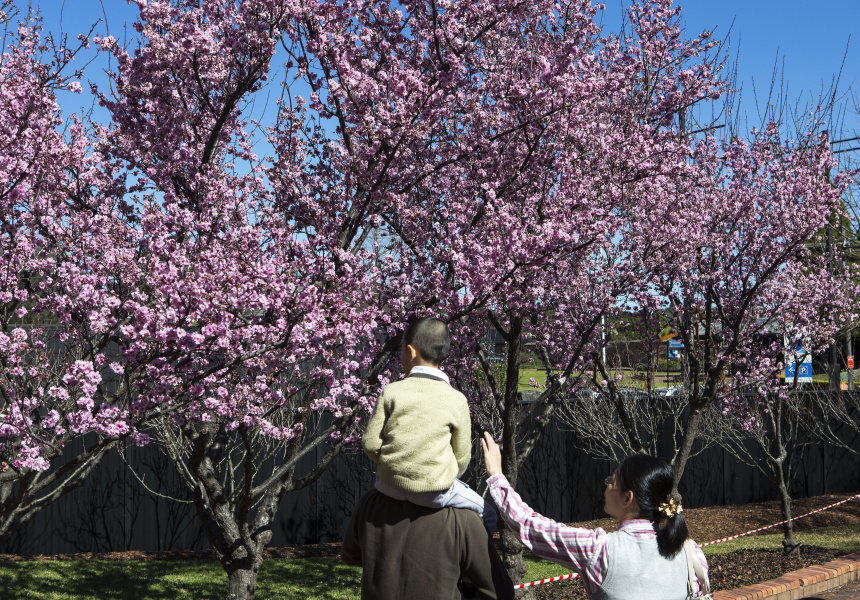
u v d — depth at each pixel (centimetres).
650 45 823
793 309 945
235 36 516
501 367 923
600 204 649
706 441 1338
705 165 860
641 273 713
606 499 263
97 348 439
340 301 468
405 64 589
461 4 576
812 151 871
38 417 410
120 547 1041
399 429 218
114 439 396
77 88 475
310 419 1016
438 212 679
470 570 223
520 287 555
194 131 557
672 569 239
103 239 458
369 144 538
